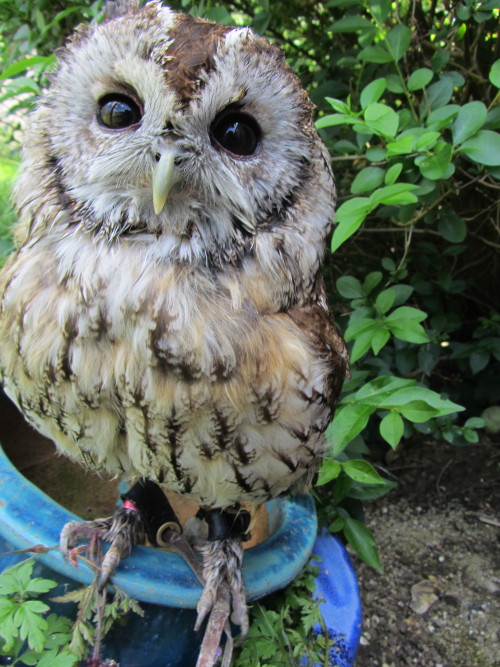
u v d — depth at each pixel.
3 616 0.26
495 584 0.54
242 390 0.27
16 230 0.32
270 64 0.28
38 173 0.29
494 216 0.56
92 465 0.33
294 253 0.30
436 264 0.57
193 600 0.31
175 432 0.28
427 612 0.52
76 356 0.28
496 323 0.58
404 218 0.44
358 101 0.49
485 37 0.51
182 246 0.28
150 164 0.27
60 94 0.28
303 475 0.34
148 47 0.26
